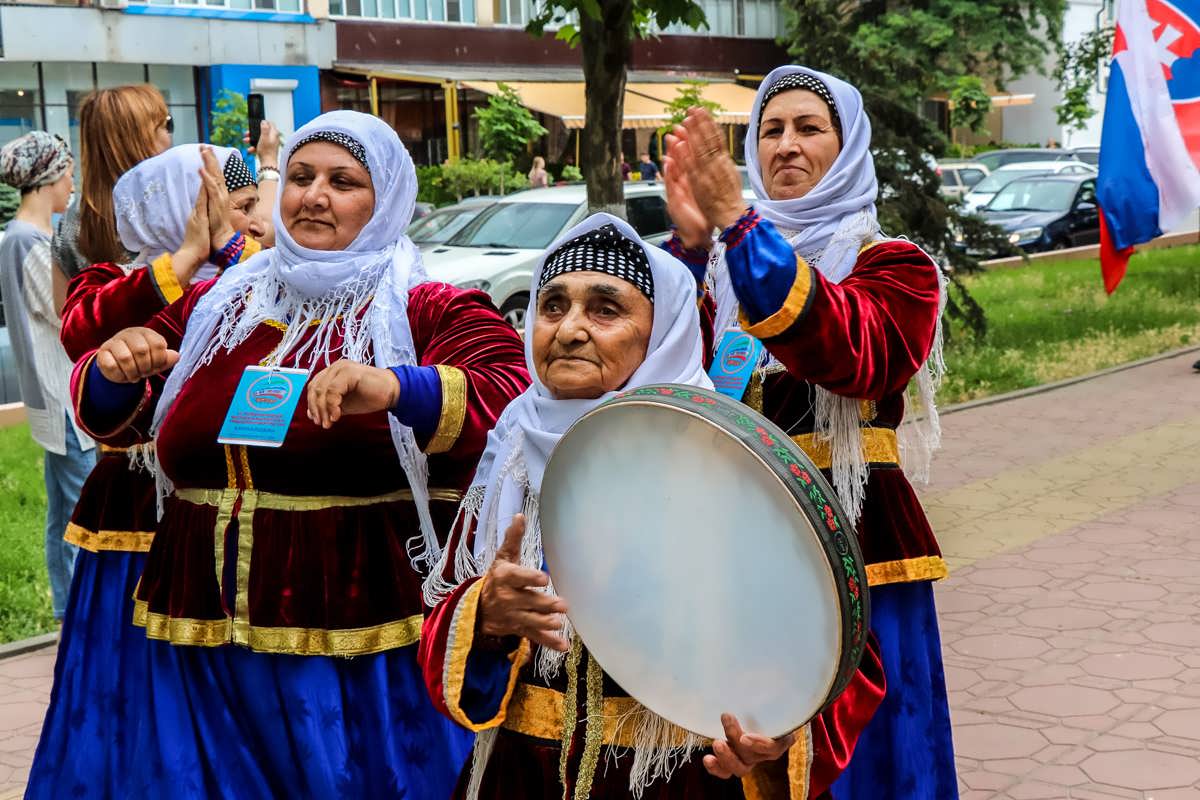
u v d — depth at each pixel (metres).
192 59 26.80
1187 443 9.11
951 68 37.28
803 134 3.61
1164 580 6.33
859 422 3.37
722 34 36.03
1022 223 21.52
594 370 2.46
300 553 3.23
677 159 2.84
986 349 12.84
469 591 2.38
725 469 2.10
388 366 3.26
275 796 3.27
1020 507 7.71
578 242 2.52
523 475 2.55
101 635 3.80
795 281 2.79
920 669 3.41
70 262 4.89
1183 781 4.36
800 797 2.30
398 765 3.27
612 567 2.27
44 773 3.81
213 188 3.68
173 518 3.36
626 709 2.39
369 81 29.64
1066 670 5.30
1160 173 7.74
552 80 31.28
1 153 5.55
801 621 2.05
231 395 3.27
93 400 3.45
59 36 25.09
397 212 3.42
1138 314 15.08
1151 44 7.73
